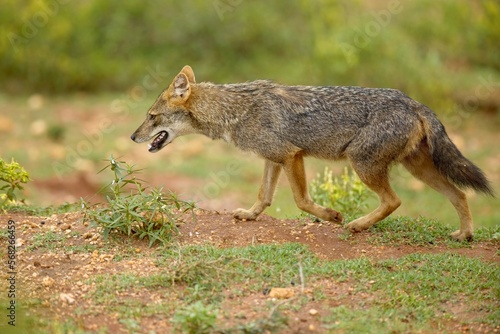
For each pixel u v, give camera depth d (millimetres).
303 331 8844
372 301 9625
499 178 21891
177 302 9469
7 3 29266
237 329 8531
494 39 28875
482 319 9312
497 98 28594
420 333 8992
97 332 8750
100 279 10031
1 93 29125
